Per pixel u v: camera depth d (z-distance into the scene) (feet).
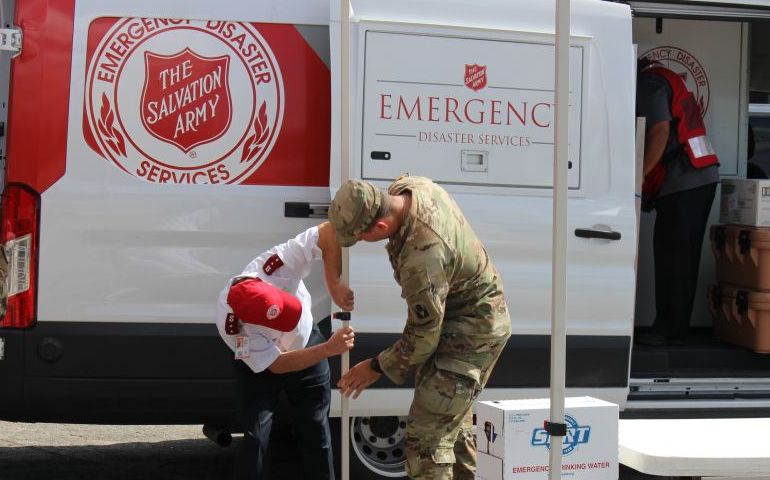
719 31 23.04
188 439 21.54
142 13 15.30
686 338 20.80
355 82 15.66
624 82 16.83
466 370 11.79
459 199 15.92
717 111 23.13
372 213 10.91
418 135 15.83
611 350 16.52
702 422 13.23
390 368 11.63
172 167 15.28
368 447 16.58
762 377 18.45
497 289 12.10
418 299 11.13
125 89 15.17
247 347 13.07
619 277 16.57
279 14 15.67
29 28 14.93
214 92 15.44
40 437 21.17
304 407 13.85
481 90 16.07
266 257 13.52
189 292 15.23
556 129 10.68
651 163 20.02
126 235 15.07
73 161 14.98
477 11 16.14
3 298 14.78
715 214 22.91
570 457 11.46
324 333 15.71
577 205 16.51
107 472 18.44
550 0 16.44
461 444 12.87
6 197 14.84
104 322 15.01
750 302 19.86
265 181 15.53
